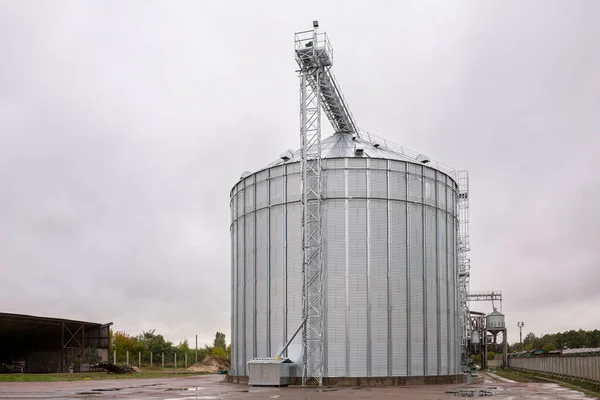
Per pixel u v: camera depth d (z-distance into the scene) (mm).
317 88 50156
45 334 95375
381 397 34312
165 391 41781
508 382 57625
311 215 49312
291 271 49938
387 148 58281
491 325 120062
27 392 41688
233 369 56688
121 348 143375
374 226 49375
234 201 58750
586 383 53875
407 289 49125
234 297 57188
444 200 53875
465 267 85750
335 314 47906
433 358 49906
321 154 53062
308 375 46531
